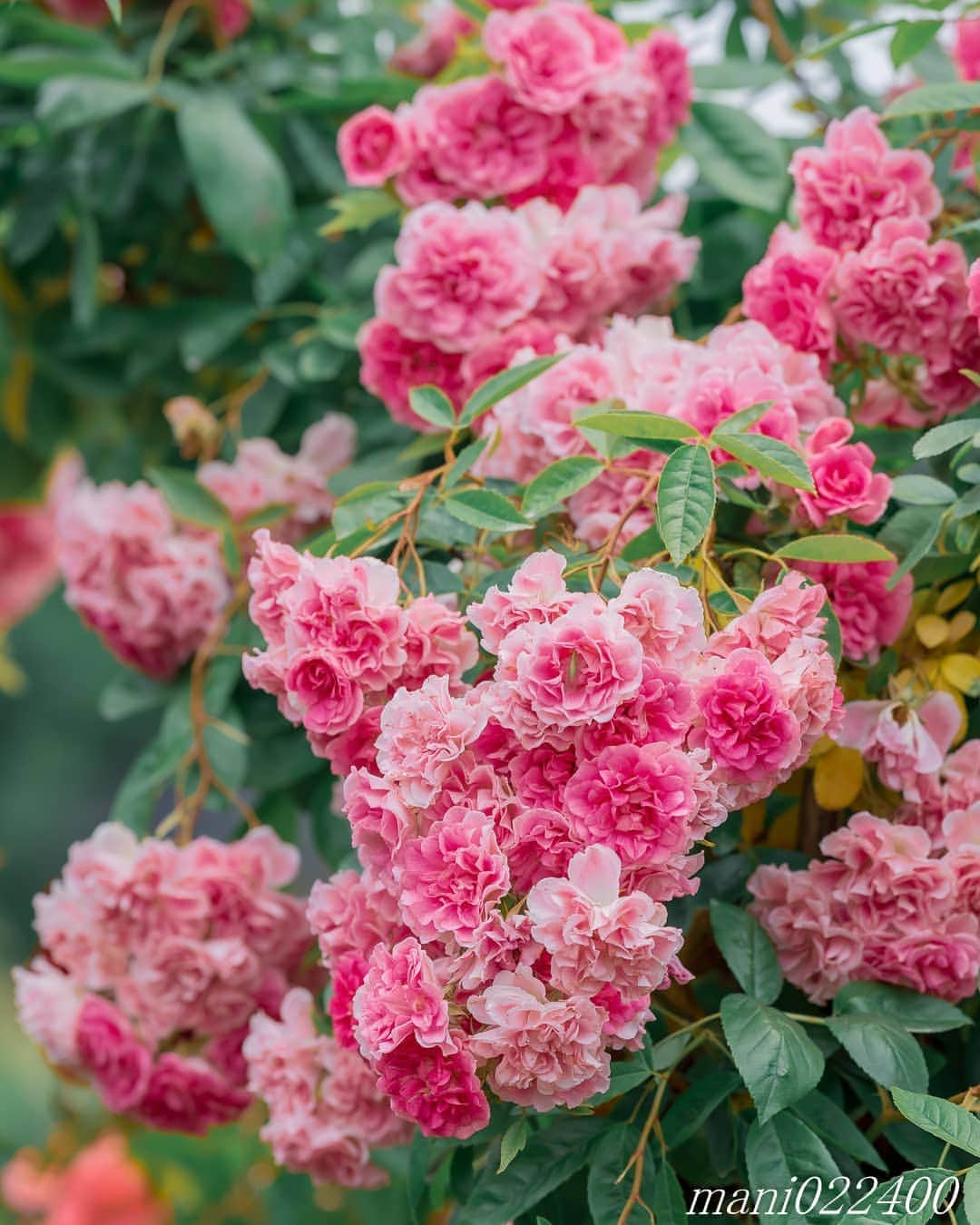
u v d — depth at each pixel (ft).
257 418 3.39
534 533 2.76
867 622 2.61
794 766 2.44
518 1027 2.31
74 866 2.94
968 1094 2.47
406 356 2.94
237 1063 2.94
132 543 3.22
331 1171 2.77
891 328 2.70
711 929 2.72
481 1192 2.55
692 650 2.38
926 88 2.71
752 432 2.55
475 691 2.41
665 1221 2.47
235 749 3.11
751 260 3.26
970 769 2.62
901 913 2.57
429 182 3.00
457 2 3.15
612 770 2.32
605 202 2.97
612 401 2.65
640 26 3.22
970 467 2.59
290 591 2.49
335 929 2.58
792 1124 2.47
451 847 2.35
